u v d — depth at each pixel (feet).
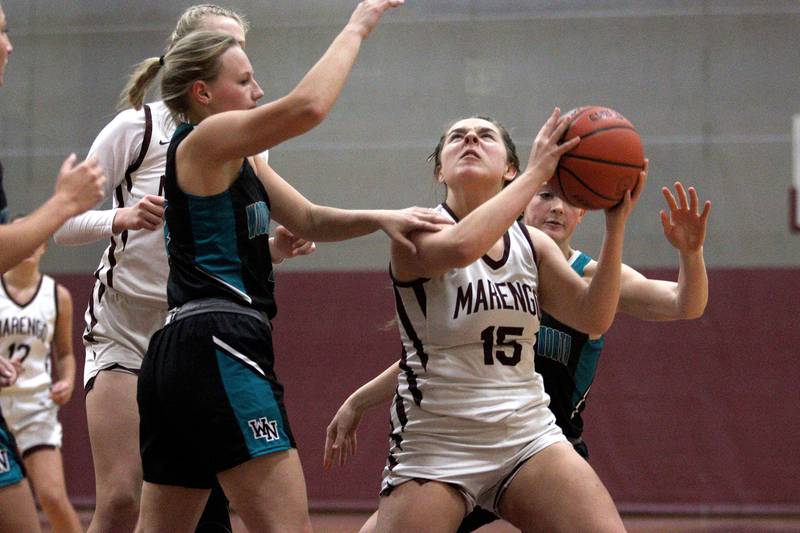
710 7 60.08
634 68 60.39
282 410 18.22
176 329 17.99
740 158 59.16
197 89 19.39
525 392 19.17
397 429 19.38
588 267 23.73
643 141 59.77
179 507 18.48
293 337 57.16
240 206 18.33
